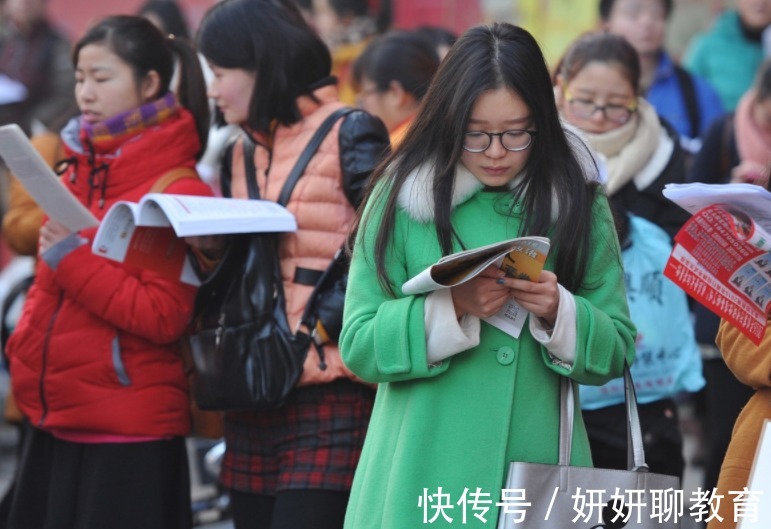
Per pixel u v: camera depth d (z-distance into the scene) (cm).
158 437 1480
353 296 1155
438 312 1100
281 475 1388
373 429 1172
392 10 2973
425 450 1116
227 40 1415
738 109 1930
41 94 3073
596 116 1562
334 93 1459
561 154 1128
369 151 1398
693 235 1075
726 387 1656
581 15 3142
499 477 1103
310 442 1380
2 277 2886
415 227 1135
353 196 1395
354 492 1174
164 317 1434
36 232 1705
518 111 1095
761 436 1075
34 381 1479
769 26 2669
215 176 1895
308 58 1432
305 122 1433
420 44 1759
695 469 2297
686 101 2325
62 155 1755
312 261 1395
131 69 1488
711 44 2712
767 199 1047
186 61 1538
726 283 1097
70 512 1495
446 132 1107
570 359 1106
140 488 1470
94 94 1487
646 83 2334
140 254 1416
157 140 1481
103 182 1481
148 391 1470
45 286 1487
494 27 1117
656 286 1503
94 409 1457
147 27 1509
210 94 1446
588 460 1156
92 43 1489
